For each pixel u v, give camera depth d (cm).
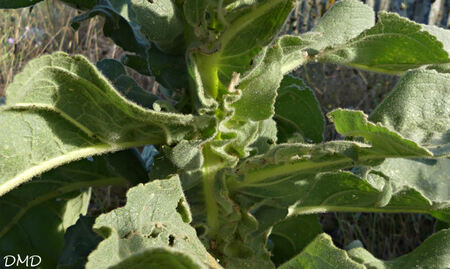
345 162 36
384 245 68
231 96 34
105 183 44
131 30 43
